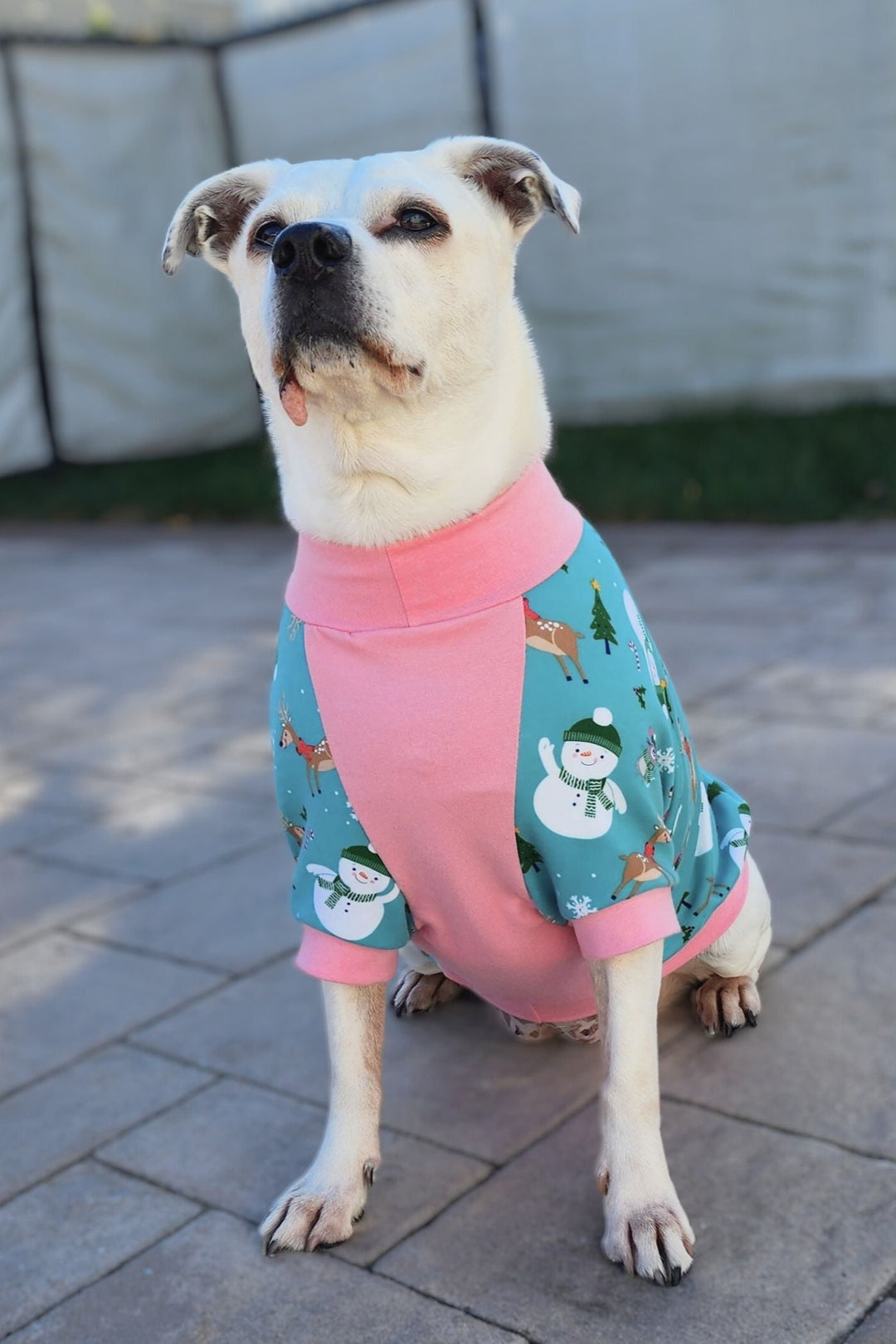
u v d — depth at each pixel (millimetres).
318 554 2170
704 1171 2219
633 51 8867
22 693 5723
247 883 3586
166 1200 2309
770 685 4699
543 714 2008
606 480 8320
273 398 2193
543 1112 2465
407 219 2092
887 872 3211
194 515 9797
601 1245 2082
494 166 2324
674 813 2209
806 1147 2254
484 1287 2020
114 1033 2877
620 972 2100
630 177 9148
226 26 14359
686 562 6785
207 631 6496
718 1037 2625
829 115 8375
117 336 10633
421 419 2059
